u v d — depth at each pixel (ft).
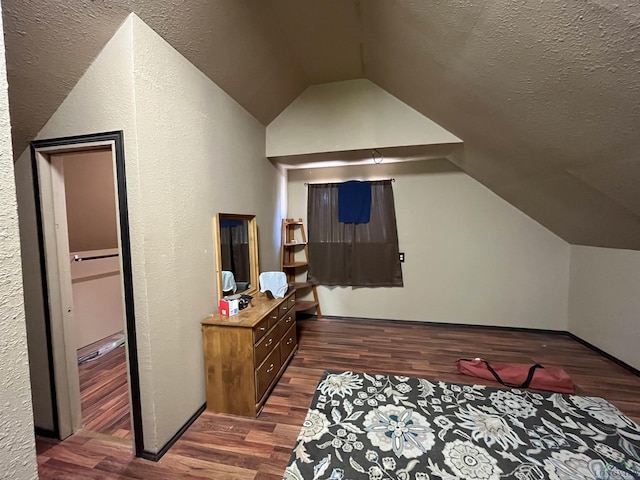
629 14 2.93
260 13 6.02
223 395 6.17
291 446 5.20
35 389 5.52
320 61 8.23
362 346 9.62
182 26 5.06
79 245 9.34
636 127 4.06
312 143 9.75
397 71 7.48
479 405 6.36
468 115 7.04
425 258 11.76
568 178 6.43
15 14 3.53
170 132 5.29
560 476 4.49
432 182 11.53
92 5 3.89
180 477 4.58
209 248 6.61
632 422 5.73
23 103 4.45
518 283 11.03
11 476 1.93
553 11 3.39
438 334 10.71
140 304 4.77
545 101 4.80
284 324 8.04
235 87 7.41
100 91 4.57
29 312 5.40
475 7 4.01
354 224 12.16
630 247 7.68
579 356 8.80
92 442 5.38
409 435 5.44
